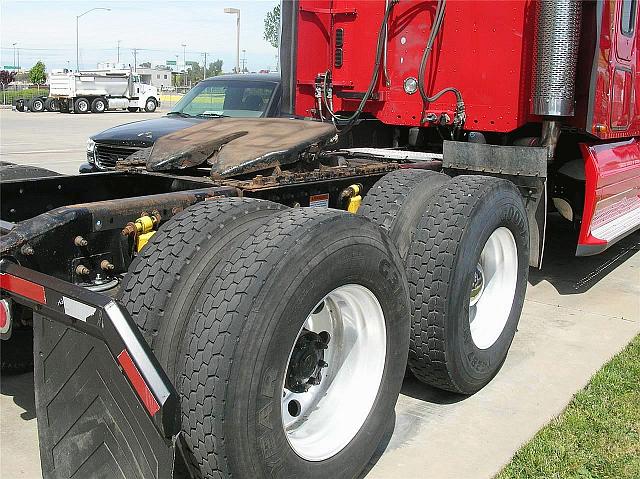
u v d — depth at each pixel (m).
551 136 4.91
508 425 3.48
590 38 4.79
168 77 94.88
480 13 5.20
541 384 3.97
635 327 4.96
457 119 5.29
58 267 2.60
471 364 3.65
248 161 3.34
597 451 3.22
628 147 6.05
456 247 3.44
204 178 3.49
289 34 5.65
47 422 2.40
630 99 5.71
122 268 2.83
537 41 4.61
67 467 2.37
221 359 2.21
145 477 2.11
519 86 5.10
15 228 2.51
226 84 8.59
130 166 3.87
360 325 2.89
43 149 17.23
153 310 2.39
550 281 6.15
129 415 2.12
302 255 2.39
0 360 3.55
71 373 2.28
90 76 39.44
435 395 3.85
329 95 5.80
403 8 5.53
